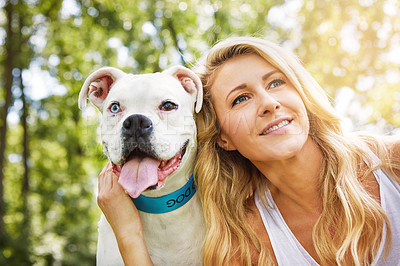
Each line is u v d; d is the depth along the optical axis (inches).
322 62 108.0
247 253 26.4
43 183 159.5
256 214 28.0
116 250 27.7
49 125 153.2
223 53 27.3
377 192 25.1
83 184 156.9
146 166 23.5
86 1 133.8
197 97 26.8
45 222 150.1
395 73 99.0
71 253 135.2
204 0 129.3
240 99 25.6
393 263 23.4
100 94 27.9
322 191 26.2
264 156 24.4
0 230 126.2
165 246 27.0
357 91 101.0
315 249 25.5
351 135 27.9
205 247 26.4
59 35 135.7
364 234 24.5
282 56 26.4
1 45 138.8
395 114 95.5
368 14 101.2
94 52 138.1
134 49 134.6
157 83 25.1
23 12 135.9
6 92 135.0
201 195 27.6
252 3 126.9
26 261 124.3
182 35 134.5
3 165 133.7
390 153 25.4
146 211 26.5
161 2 132.8
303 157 25.7
